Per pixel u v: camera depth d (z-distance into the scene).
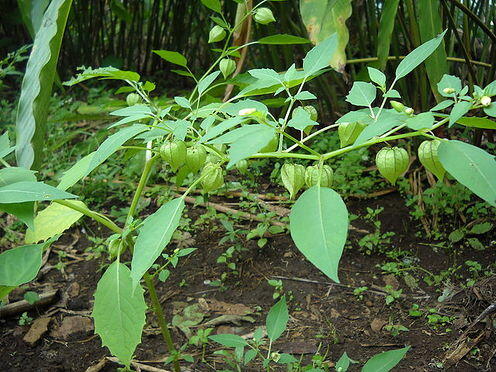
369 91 0.41
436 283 0.77
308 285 0.79
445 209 0.89
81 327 0.73
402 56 0.98
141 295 0.47
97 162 0.39
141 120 0.56
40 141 0.69
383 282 0.79
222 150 0.49
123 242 0.49
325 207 0.33
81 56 1.70
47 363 0.67
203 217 0.91
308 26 0.75
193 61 1.69
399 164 0.39
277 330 0.54
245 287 0.79
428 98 1.03
